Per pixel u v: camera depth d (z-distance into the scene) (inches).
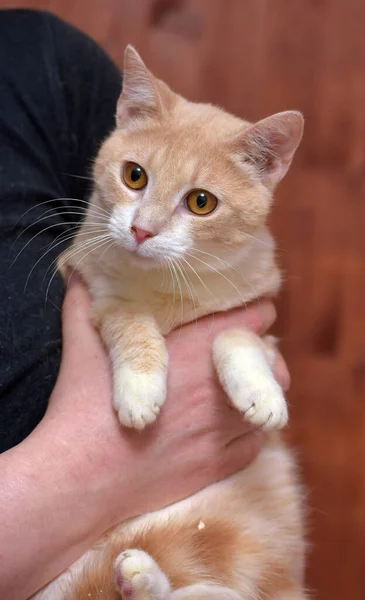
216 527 14.0
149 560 12.5
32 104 16.2
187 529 13.7
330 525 26.0
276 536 15.2
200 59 25.1
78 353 14.0
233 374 13.4
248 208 14.6
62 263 15.5
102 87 18.3
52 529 11.4
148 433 13.0
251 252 15.2
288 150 14.9
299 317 25.7
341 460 25.9
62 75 17.2
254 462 15.6
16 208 14.8
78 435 12.4
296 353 25.9
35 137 16.2
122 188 14.6
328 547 26.0
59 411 12.8
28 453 11.9
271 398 13.2
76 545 11.9
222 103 25.2
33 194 15.2
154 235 13.9
